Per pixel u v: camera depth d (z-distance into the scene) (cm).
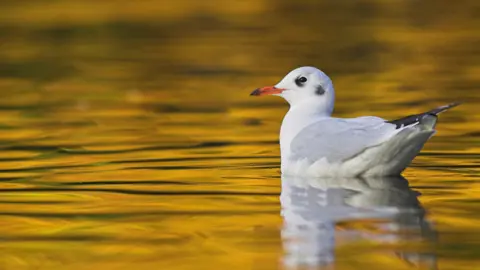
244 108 2098
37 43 3284
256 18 3859
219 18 3869
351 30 3459
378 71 2608
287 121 1365
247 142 1647
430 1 4238
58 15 3966
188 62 2834
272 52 2991
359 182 1258
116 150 1574
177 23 3731
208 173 1355
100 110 2088
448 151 1501
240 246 962
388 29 3466
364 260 903
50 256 943
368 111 2002
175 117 1980
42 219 1092
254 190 1227
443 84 2369
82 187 1269
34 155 1530
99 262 919
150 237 1005
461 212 1087
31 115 2028
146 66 2792
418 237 978
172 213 1111
